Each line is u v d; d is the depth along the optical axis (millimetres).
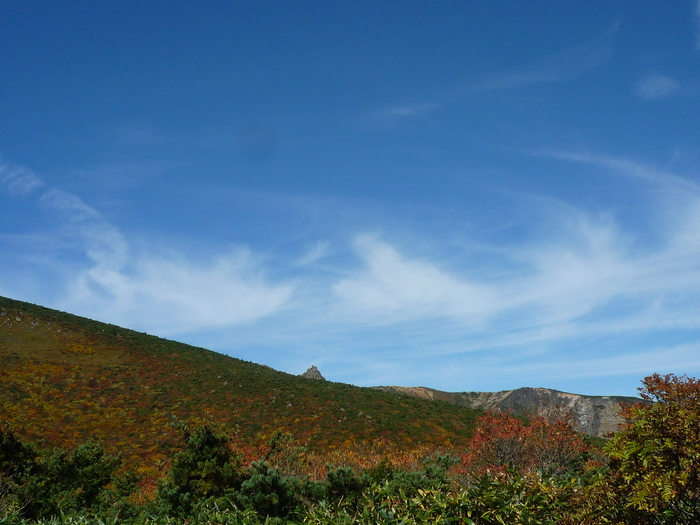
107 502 16141
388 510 6113
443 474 11492
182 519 10852
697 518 4895
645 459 4934
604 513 5348
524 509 5418
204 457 14281
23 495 13367
